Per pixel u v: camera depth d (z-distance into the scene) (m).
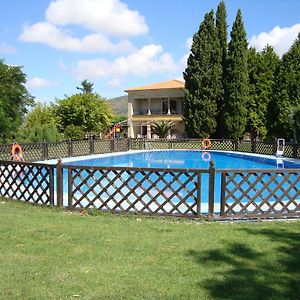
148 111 42.88
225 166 19.30
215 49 30.31
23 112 21.28
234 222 6.55
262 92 29.55
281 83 26.64
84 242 5.05
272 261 4.34
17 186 8.26
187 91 31.06
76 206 7.32
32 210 7.28
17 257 4.41
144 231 5.71
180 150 27.17
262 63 29.91
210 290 3.54
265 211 6.84
